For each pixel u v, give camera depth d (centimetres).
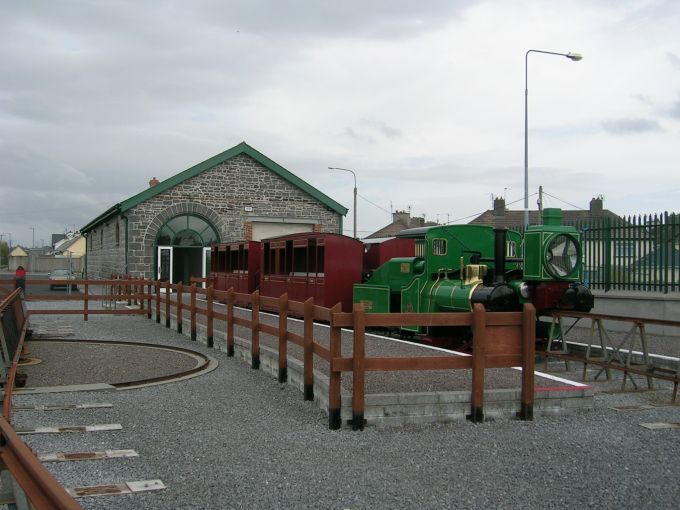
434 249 1338
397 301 1473
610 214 3759
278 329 998
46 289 4041
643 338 979
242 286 2223
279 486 544
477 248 1380
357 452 638
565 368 1203
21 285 1845
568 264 1198
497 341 767
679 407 853
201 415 784
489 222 4272
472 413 757
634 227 1583
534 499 521
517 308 1187
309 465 598
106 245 3322
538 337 1270
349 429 721
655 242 1541
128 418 767
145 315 2052
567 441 682
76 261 8344
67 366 1127
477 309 754
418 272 1378
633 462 615
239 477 564
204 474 571
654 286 1541
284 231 3016
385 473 578
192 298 1494
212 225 2869
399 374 887
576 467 598
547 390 793
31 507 320
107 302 2566
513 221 4253
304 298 1781
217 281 2522
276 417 776
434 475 574
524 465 602
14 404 827
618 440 688
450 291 1257
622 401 896
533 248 1181
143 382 980
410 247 1783
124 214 2727
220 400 866
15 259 9262
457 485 550
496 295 1162
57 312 1855
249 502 509
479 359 754
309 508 499
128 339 1498
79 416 774
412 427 732
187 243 2839
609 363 1031
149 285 1980
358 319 717
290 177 2992
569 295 1185
